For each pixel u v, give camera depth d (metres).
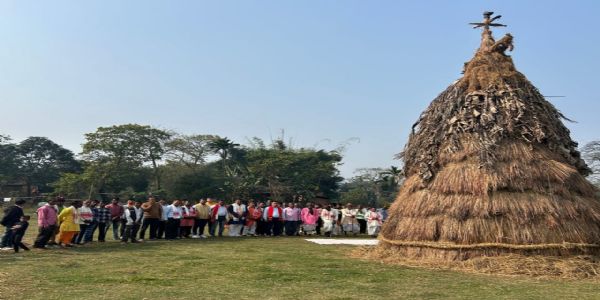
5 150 78.38
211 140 66.56
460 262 11.39
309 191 55.41
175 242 18.67
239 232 23.31
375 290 8.55
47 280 9.45
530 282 9.46
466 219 11.83
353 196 61.97
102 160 57.91
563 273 10.25
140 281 9.46
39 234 15.40
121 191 61.25
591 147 42.56
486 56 14.18
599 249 11.45
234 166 64.19
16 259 12.64
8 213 14.59
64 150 84.19
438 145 13.35
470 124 12.98
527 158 12.25
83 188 58.34
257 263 12.30
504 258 11.02
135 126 58.69
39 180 78.06
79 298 7.70
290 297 7.90
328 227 24.39
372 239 22.00
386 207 29.45
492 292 8.36
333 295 8.08
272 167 54.75
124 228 19.05
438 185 12.73
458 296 8.00
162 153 61.97
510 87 13.34
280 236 23.66
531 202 11.60
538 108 13.18
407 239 12.77
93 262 12.31
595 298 7.84
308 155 58.75
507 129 12.65
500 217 11.59
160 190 59.03
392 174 63.12
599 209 12.20
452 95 13.84
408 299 7.76
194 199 56.00
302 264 12.11
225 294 8.16
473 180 12.12
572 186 12.20
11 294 7.99
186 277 10.02
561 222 11.39
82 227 17.16
